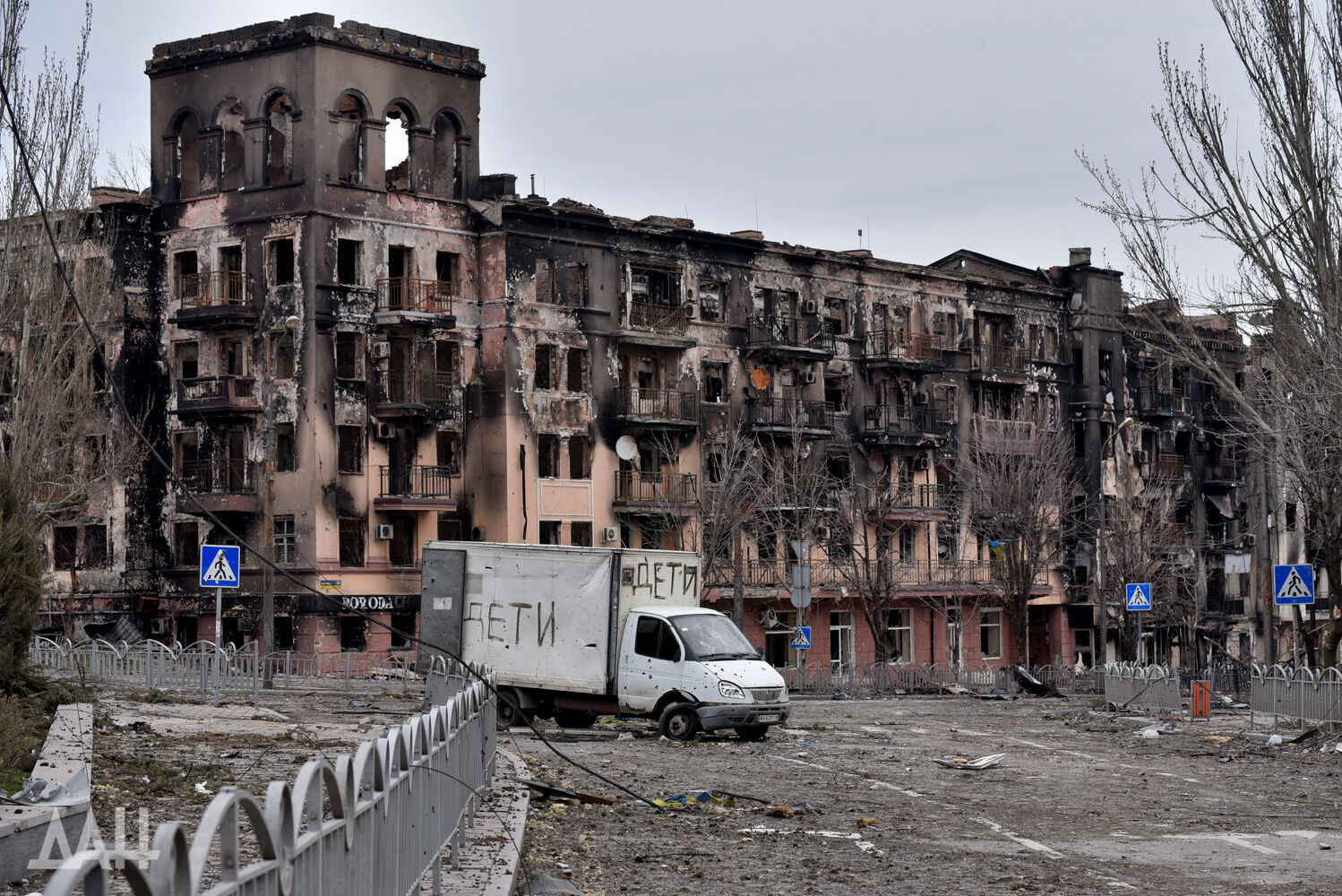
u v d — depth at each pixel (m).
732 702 28.84
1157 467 86.25
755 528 66.25
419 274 59.66
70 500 50.47
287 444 57.22
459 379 60.81
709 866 13.56
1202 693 36.59
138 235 59.81
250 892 5.26
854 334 73.56
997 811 18.36
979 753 27.34
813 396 71.69
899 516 71.94
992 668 76.38
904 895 12.33
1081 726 34.91
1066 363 82.62
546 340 61.91
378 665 51.00
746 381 69.00
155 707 28.17
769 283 70.25
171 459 59.38
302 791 6.02
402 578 57.81
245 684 38.62
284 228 57.34
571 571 30.42
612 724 32.31
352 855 7.23
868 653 71.94
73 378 40.56
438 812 10.74
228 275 58.62
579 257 63.41
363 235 58.12
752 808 17.97
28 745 15.66
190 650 36.47
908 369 74.19
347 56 57.94
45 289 39.16
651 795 18.97
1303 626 71.12
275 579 55.22
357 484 57.34
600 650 30.03
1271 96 26.27
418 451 59.06
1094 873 13.60
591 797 17.80
